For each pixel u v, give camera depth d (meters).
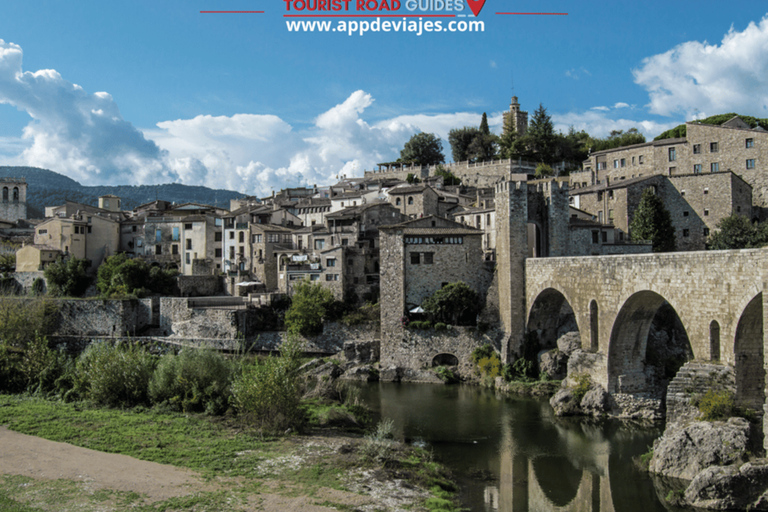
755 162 104.88
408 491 41.56
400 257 88.19
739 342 45.38
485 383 79.25
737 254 45.00
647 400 62.19
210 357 63.00
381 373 84.94
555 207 84.56
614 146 158.00
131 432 50.16
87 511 34.59
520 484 46.41
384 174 175.12
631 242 95.00
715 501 40.16
